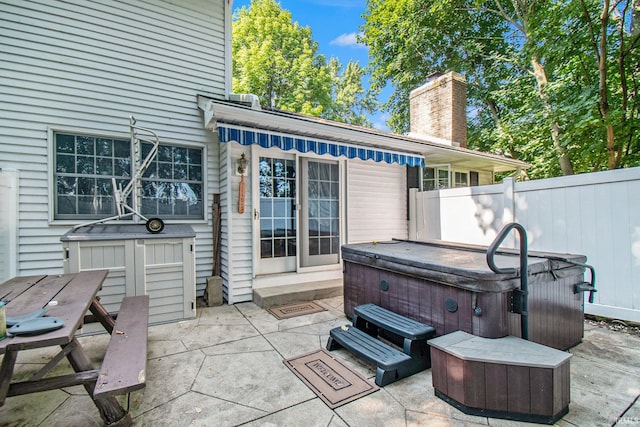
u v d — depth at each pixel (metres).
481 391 2.05
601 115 5.42
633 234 3.65
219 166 5.44
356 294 3.92
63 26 4.39
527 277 2.47
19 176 4.09
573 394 2.30
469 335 2.43
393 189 6.83
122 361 2.00
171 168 5.14
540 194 4.63
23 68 4.16
